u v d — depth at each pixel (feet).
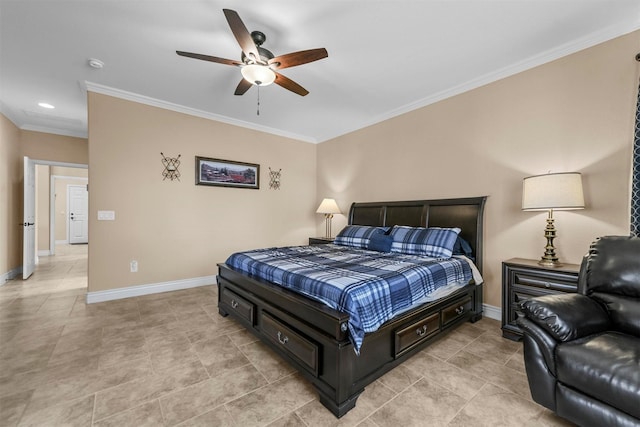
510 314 7.77
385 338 5.72
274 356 6.86
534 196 7.43
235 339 7.73
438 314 7.14
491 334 8.08
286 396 5.37
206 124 13.32
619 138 7.07
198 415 4.83
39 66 9.13
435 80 9.97
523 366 6.39
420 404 5.13
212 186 13.53
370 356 5.38
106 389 5.50
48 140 15.69
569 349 4.31
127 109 11.21
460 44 7.86
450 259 8.50
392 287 5.87
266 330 6.77
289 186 16.52
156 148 11.93
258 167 15.11
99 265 10.73
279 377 5.99
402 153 12.44
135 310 9.85
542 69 8.39
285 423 4.66
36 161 15.28
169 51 8.28
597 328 4.75
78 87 10.70
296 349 5.71
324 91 10.87
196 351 7.05
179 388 5.57
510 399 5.26
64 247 26.11
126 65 9.07
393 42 7.79
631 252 5.24
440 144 11.02
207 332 8.14
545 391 4.59
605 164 7.28
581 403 4.11
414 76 9.70
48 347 7.15
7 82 10.27
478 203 9.64
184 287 12.71
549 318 4.58
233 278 8.65
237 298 8.13
